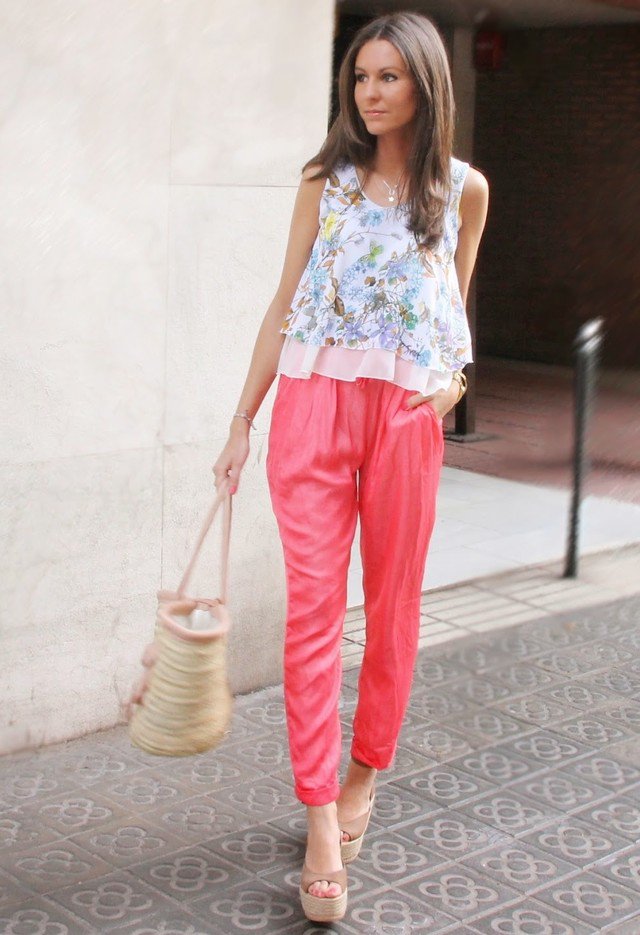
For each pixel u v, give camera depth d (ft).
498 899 10.25
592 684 15.06
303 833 11.14
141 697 9.28
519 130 45.01
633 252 42.93
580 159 43.75
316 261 9.60
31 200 11.31
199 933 9.52
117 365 12.15
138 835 10.94
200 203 12.48
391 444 9.55
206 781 12.01
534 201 44.96
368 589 10.09
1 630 11.90
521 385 39.88
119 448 12.32
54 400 11.78
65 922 9.57
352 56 9.29
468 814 11.66
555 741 13.37
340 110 9.48
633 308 42.78
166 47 11.91
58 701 12.46
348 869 10.58
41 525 11.94
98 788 11.75
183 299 12.53
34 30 11.04
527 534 21.77
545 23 39.58
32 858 10.46
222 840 10.94
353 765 10.59
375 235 9.45
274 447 9.81
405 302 9.43
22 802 11.40
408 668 10.30
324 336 9.48
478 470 26.94
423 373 9.50
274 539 13.83
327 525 9.61
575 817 11.71
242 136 12.64
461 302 9.96
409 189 9.37
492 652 15.97
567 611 17.75
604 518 23.22
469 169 9.77
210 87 12.31
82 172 11.58
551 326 44.70
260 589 13.85
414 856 10.85
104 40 11.47
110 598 12.60
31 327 11.51
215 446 13.07
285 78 12.88
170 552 12.96
